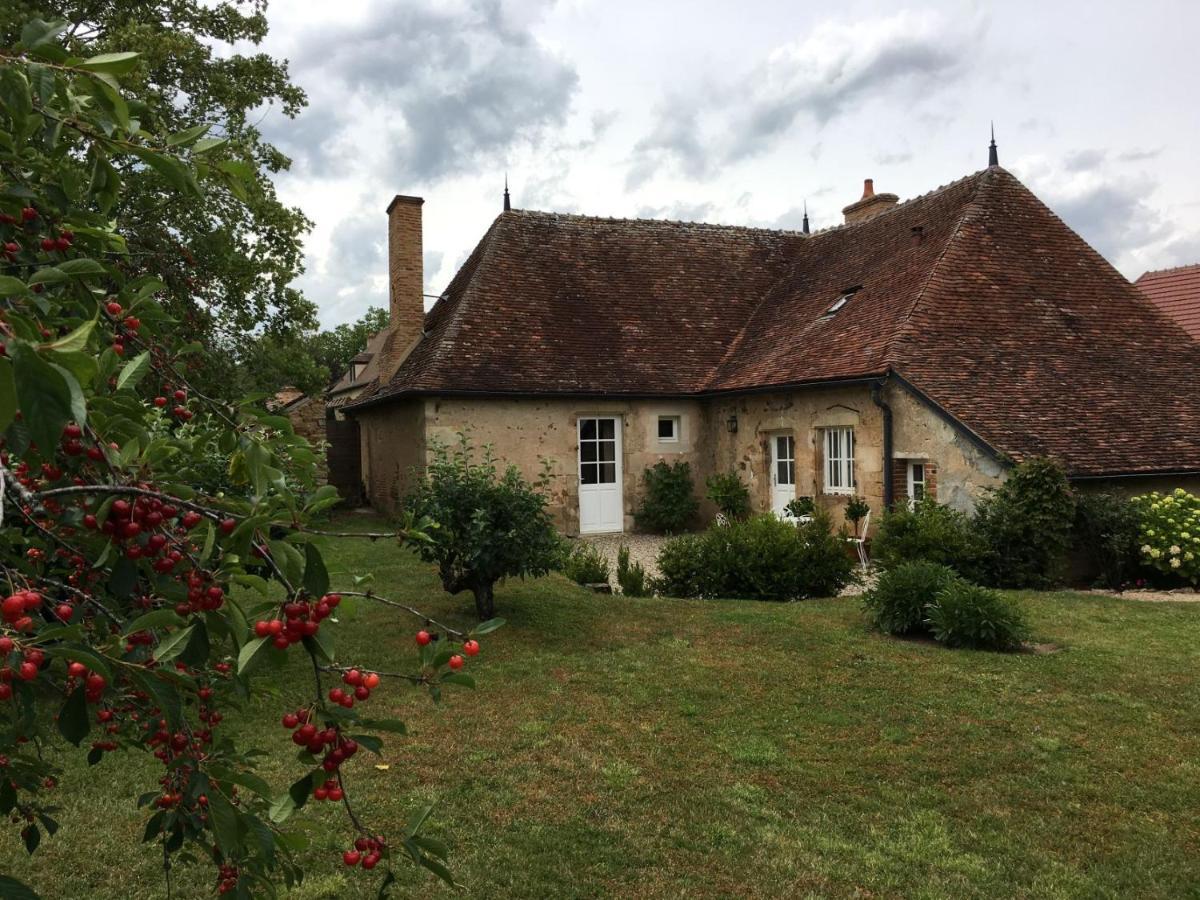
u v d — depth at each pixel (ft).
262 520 4.86
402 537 5.93
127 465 5.02
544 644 23.50
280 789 14.32
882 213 55.88
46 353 3.59
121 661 4.68
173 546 5.27
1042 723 17.49
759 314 56.18
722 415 51.06
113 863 12.33
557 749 16.35
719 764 15.70
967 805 14.12
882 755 16.05
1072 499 31.55
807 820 13.65
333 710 5.50
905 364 37.73
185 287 24.45
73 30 40.98
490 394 45.96
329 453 65.21
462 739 16.81
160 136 6.30
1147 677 20.24
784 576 30.73
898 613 24.17
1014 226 46.29
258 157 44.32
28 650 4.13
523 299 51.83
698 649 23.04
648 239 59.21
